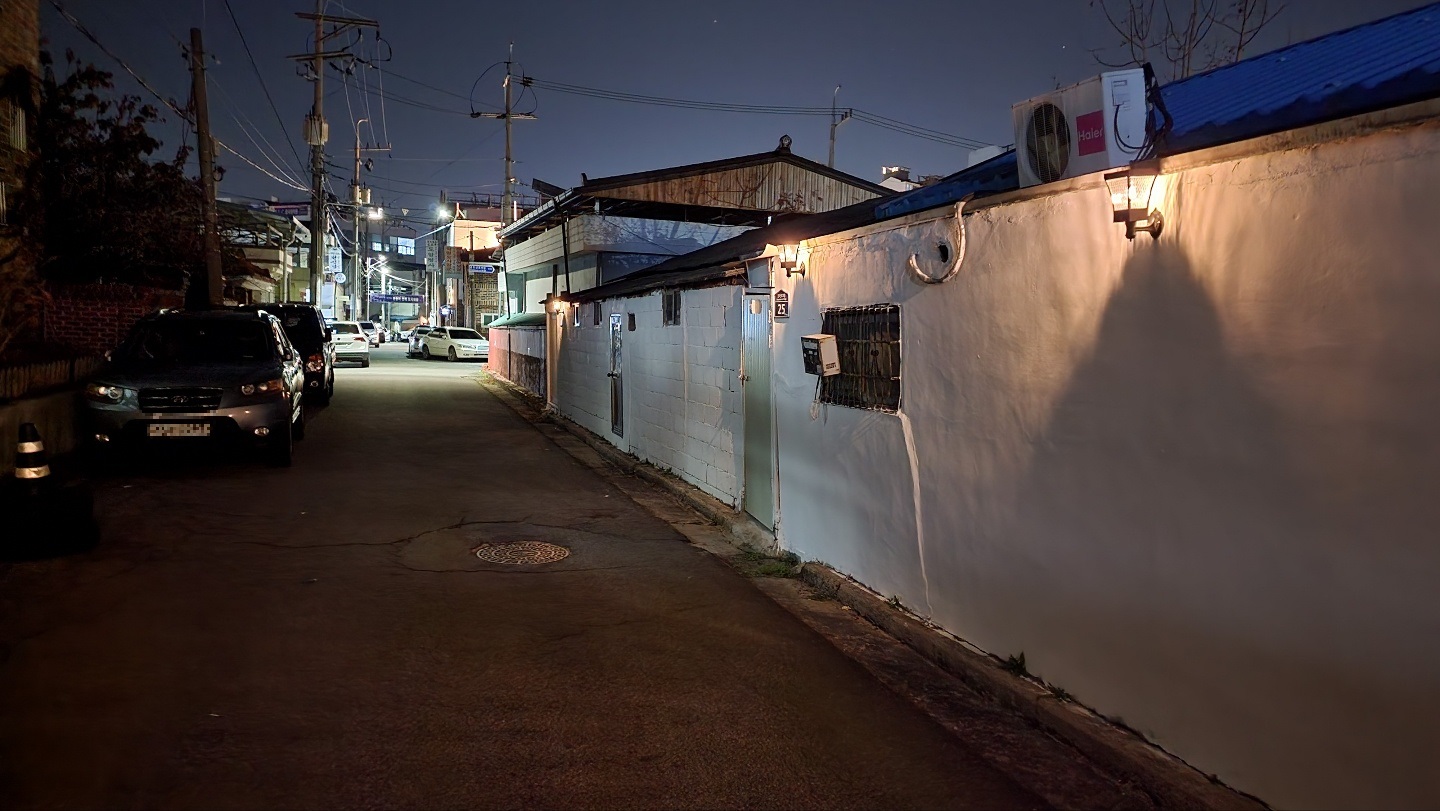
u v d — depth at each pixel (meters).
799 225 12.92
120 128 18.77
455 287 58.66
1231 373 3.52
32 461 6.59
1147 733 3.97
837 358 6.52
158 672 4.64
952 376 5.29
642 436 12.53
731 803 3.62
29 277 14.27
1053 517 4.50
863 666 5.19
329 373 18.77
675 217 28.06
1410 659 2.93
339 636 5.29
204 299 20.11
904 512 5.86
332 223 50.41
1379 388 3.01
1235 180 3.48
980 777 3.92
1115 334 4.07
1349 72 4.27
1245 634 3.48
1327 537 3.17
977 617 5.14
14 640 4.98
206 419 10.05
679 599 6.35
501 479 10.98
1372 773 3.04
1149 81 4.12
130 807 3.39
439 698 4.49
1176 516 3.78
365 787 3.61
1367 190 3.03
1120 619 4.09
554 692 4.63
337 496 9.36
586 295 16.14
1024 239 4.63
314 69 34.62
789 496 7.62
